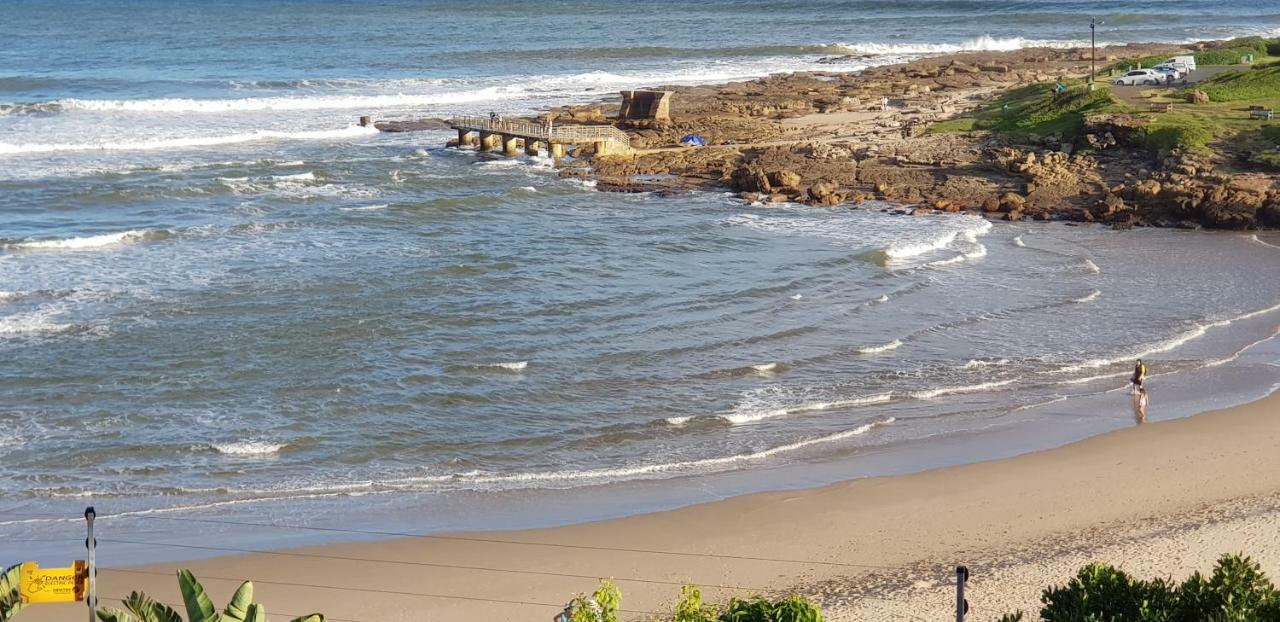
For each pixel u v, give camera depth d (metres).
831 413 33.81
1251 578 18.66
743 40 143.50
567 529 26.38
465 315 42.09
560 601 23.12
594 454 31.19
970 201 60.12
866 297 44.88
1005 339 40.06
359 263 48.56
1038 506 27.00
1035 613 21.34
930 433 32.03
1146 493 27.48
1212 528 24.97
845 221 56.88
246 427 32.56
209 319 41.03
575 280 46.81
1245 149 61.09
